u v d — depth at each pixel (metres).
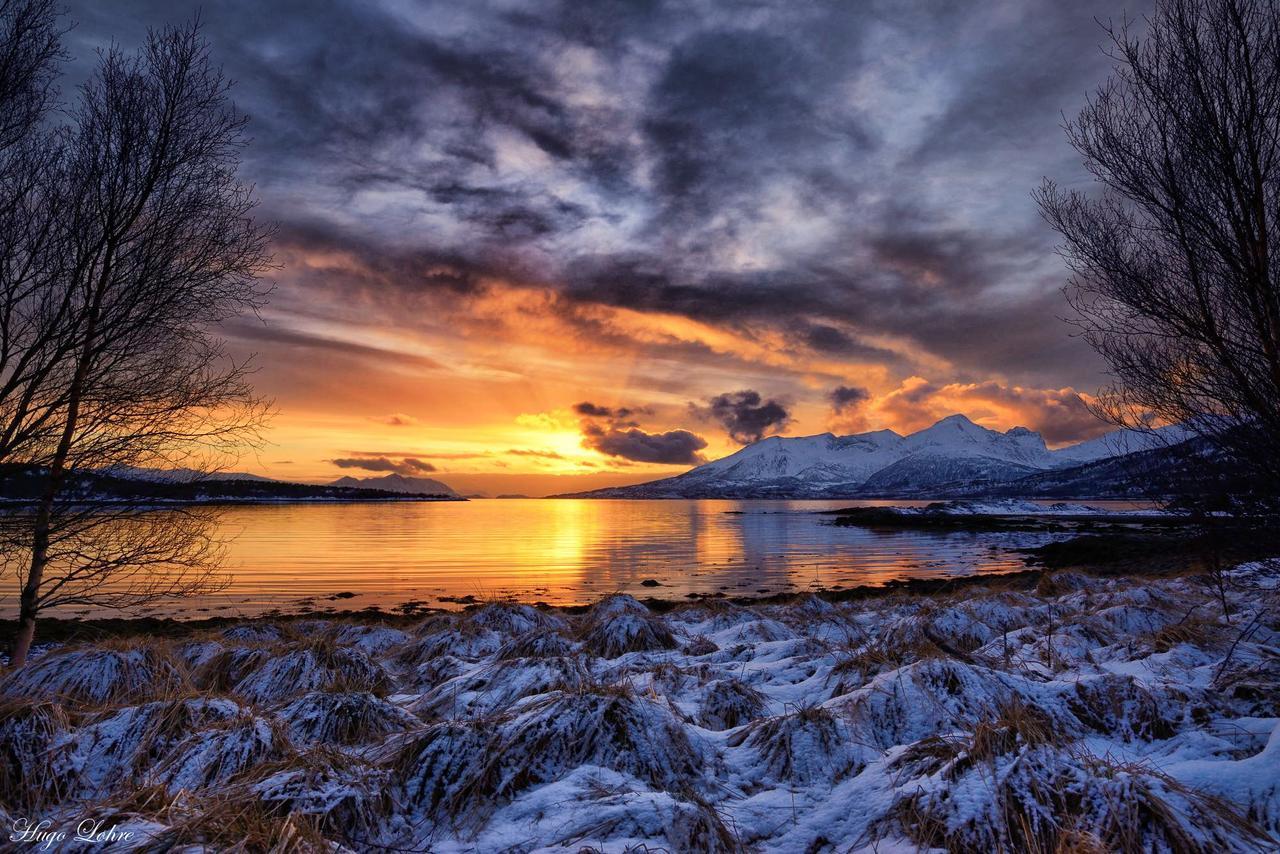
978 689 5.40
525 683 6.90
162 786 4.00
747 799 4.51
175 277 8.94
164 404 9.14
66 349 8.35
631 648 10.79
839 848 3.80
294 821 3.64
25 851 3.38
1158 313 6.32
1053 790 3.64
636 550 53.25
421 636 12.10
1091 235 6.80
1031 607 11.25
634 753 4.90
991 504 119.75
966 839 3.51
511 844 3.78
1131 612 8.93
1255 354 5.86
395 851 3.88
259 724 5.07
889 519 96.88
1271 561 6.45
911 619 9.67
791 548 54.38
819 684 7.12
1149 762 4.07
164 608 24.00
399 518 120.19
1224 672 5.67
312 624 12.91
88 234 8.48
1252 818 3.38
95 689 6.71
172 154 8.91
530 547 55.97
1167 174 6.13
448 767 4.65
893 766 4.45
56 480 8.56
